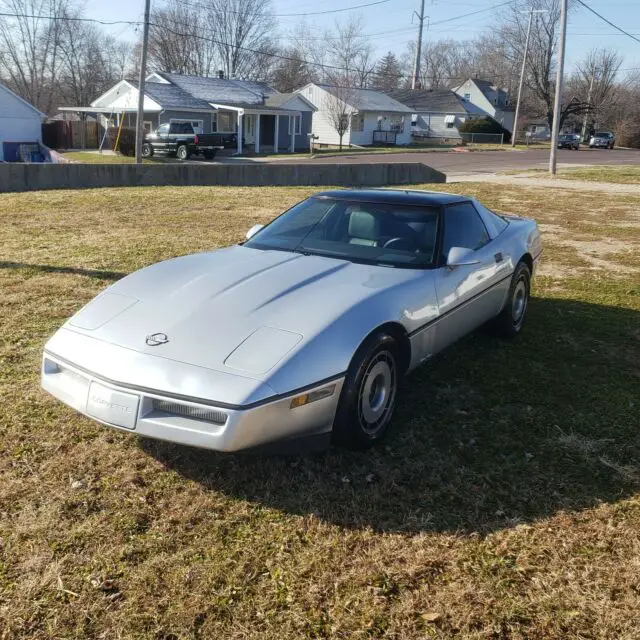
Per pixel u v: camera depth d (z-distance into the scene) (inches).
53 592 97.7
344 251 173.0
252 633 91.7
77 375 129.7
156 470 131.6
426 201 184.9
